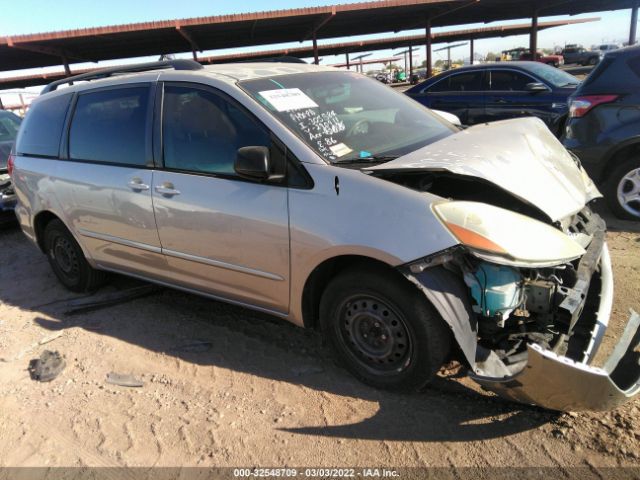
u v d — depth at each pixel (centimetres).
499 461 230
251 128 301
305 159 278
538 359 212
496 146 285
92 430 274
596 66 537
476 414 260
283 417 270
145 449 257
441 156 262
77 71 3194
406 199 247
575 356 254
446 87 953
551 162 295
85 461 253
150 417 280
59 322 405
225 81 318
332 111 327
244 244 302
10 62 2395
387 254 245
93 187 384
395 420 261
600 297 284
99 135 388
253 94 309
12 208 650
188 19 1931
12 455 262
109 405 294
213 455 249
